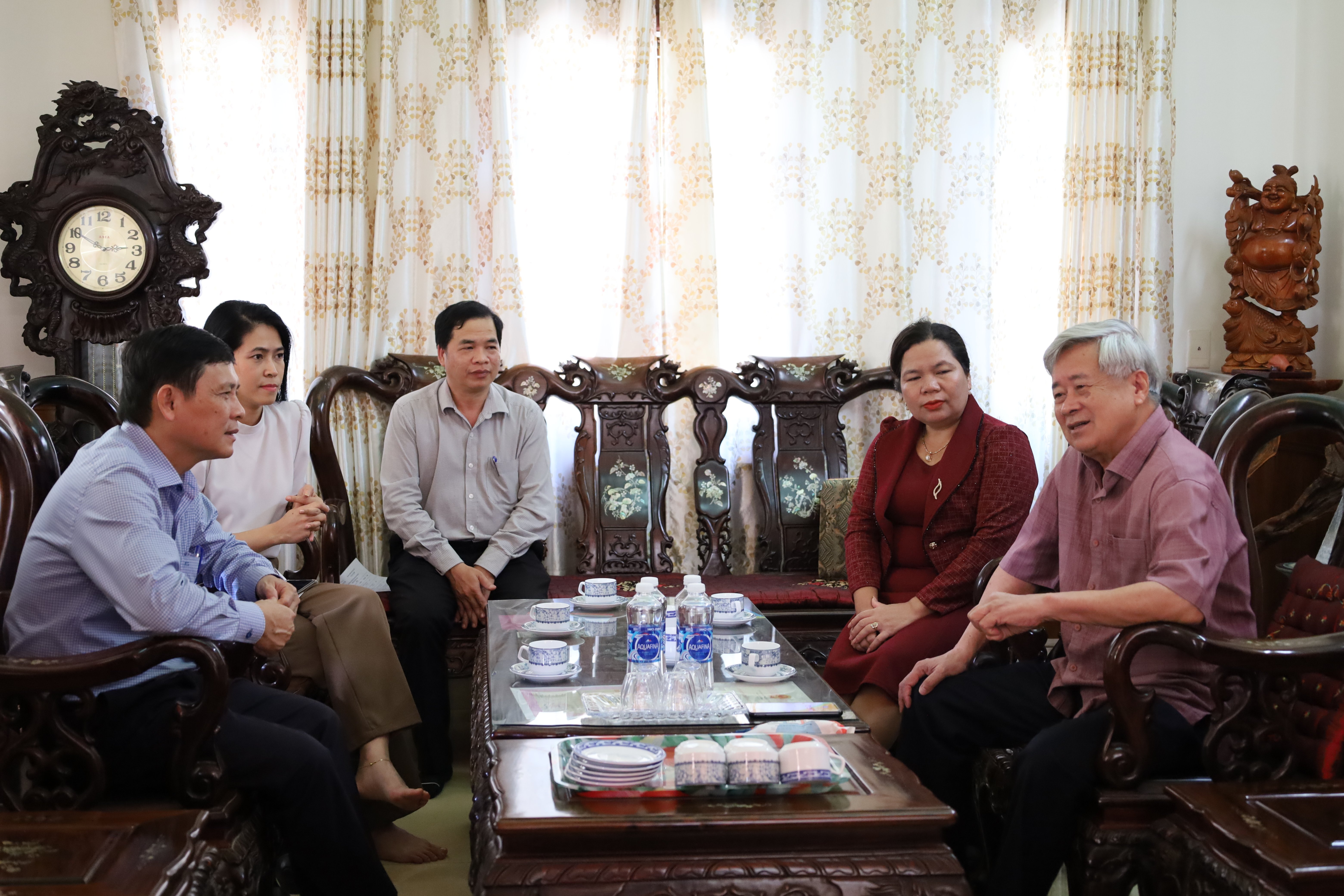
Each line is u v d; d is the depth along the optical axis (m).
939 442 3.15
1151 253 4.64
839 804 1.66
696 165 4.60
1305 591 2.28
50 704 1.94
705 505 4.36
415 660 3.37
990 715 2.39
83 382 3.02
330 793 2.11
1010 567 2.57
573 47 4.68
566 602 2.76
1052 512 2.53
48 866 1.57
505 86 4.49
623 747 1.79
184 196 4.03
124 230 4.02
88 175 4.02
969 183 4.76
